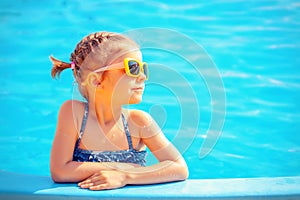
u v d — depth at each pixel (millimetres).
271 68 21984
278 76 21406
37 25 25828
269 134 18078
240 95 20266
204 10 26828
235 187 10781
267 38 24219
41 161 16938
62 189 10578
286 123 18641
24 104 20297
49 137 18359
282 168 16172
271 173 15867
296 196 10391
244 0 27906
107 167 11016
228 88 20656
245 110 19406
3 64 22891
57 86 21406
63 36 24672
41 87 21375
